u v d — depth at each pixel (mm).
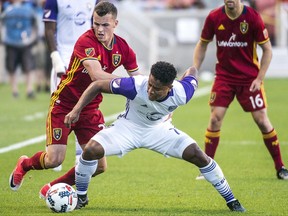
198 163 20156
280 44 70688
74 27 25922
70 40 26000
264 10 71125
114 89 19234
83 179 20328
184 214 20328
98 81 19406
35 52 57781
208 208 21266
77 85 21438
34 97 53344
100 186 24641
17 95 53625
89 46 20547
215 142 26484
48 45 25812
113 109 47969
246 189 24250
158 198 22750
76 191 20719
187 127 39625
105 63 20906
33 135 36000
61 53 25938
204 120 42531
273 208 21297
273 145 26219
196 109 48125
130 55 21359
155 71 18562
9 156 30188
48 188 21094
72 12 25828
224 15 25812
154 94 18891
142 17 73250
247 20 25578
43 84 60625
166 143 19984
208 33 26219
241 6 25656
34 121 41219
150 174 26953
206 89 60875
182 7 78500
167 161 29750
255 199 22625
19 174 21844
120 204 21781
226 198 20703
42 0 58250
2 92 58469
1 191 23500
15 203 21719
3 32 52969
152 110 19406
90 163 19969
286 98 53125
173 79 18734
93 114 21844
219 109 26250
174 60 73688
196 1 78250
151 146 20031
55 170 27156
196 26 73625
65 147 21562
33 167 21719
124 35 72688
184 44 73812
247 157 30656
